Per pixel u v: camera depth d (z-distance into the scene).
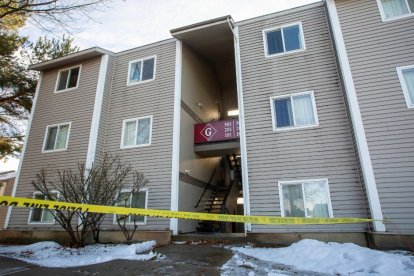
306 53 10.20
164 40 13.09
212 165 14.95
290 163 9.11
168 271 5.32
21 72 15.95
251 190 9.25
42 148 12.72
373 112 8.20
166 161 10.86
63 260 6.55
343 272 5.10
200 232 11.35
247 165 9.55
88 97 12.78
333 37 9.62
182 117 11.82
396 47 8.60
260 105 10.12
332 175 8.55
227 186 14.59
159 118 11.66
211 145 12.37
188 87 12.91
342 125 8.92
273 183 9.09
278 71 10.33
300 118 9.56
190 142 12.29
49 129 13.09
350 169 8.43
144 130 11.81
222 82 18.16
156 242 9.39
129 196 9.97
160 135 11.36
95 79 13.02
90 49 13.21
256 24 11.35
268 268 5.55
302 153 9.09
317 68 9.86
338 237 7.95
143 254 7.16
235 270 5.36
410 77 8.27
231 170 14.96
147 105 12.13
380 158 7.76
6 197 3.32
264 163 9.39
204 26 11.79
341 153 8.67
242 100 10.41
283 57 10.45
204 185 13.34
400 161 7.59
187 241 9.40
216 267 5.61
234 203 14.59
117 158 11.52
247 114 10.17
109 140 12.16
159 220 10.17
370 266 5.19
